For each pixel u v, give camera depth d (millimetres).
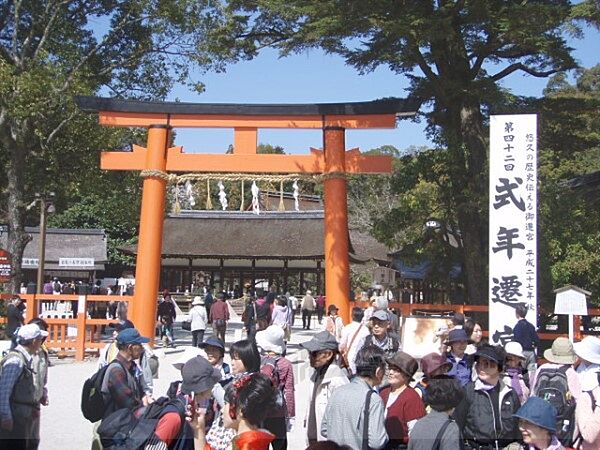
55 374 17188
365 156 20266
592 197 22812
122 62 25219
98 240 47188
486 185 20000
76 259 44312
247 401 5391
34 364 7758
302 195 61906
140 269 19672
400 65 21109
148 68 25484
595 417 6633
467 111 21172
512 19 18719
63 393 14570
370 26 19375
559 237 19672
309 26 19672
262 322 15125
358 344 9781
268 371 7406
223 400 6477
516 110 20891
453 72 21250
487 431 6555
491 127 14859
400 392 6523
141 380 7480
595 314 17812
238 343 7004
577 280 19938
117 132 24391
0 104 22672
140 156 20312
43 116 23094
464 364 8312
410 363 6520
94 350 20516
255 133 20281
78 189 25125
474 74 21391
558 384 7531
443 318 12859
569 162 28422
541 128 22250
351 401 6004
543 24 18875
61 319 19969
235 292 48812
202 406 6027
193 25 24031
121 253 48688
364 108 20031
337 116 20125
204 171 20156
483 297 20500
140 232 19906
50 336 20125
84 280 45688
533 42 19188
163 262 48250
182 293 47469
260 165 20062
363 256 47375
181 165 20109
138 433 5680
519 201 14617
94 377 6848
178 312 43750
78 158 25047
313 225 48281
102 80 25734
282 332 8070
